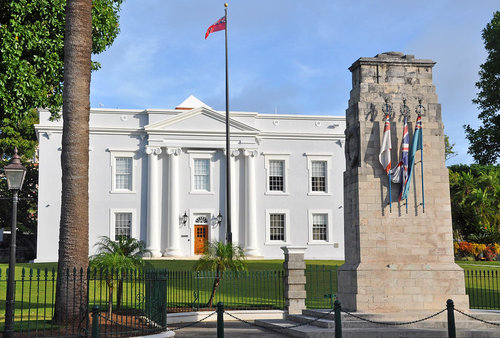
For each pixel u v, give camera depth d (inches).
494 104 1259.8
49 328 557.9
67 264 592.1
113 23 1000.9
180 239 1784.0
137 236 1777.8
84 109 627.8
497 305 900.6
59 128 1737.2
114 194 1777.8
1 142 2018.9
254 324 771.4
